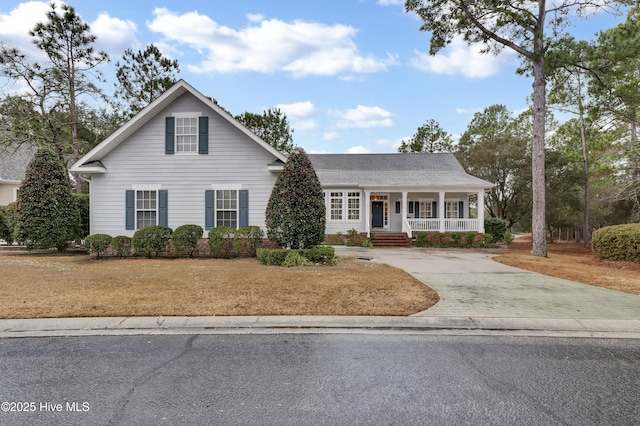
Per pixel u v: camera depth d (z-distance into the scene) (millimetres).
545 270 10984
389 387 3520
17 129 20828
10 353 4359
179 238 12883
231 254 13469
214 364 4066
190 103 14742
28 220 13047
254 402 3211
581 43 14078
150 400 3242
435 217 23625
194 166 14688
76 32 20641
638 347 4719
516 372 3900
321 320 5625
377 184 21094
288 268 10398
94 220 14656
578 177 25156
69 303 6203
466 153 31531
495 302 6816
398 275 9250
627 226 13180
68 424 2848
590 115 20734
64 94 21406
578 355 4422
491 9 15508
